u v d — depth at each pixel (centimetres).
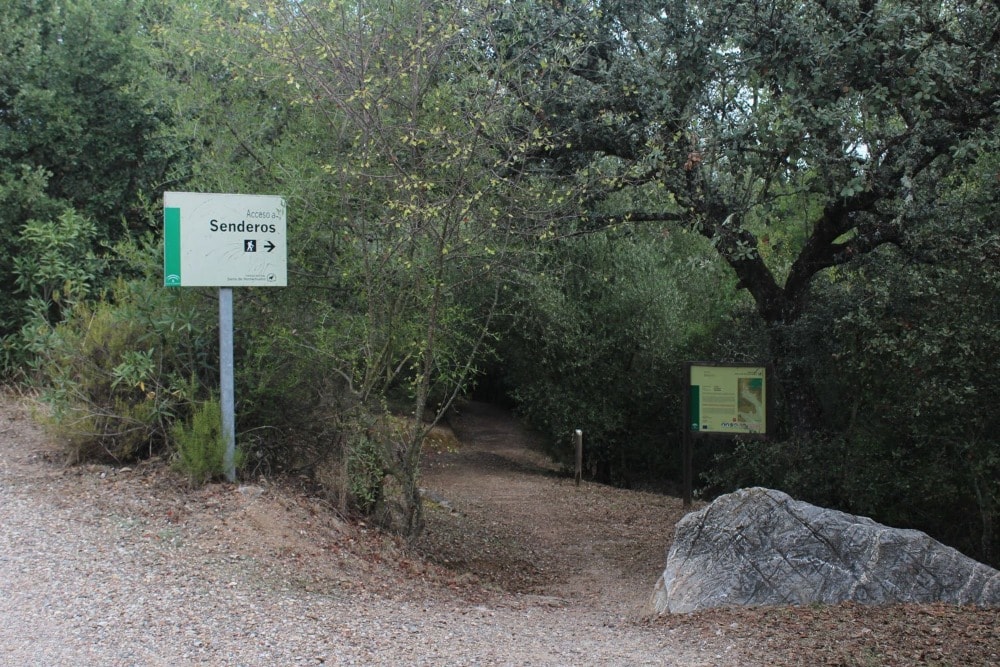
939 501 1077
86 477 764
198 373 816
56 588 541
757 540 675
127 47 1376
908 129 912
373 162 782
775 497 689
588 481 1673
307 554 666
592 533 1137
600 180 920
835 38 876
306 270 815
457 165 770
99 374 786
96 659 448
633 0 1008
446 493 1310
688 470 1311
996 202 951
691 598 663
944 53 853
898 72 864
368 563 701
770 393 1247
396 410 1112
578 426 1670
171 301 775
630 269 1656
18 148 1306
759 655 520
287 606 556
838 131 861
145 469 786
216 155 830
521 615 655
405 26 799
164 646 470
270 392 790
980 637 542
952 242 971
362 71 731
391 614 579
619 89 993
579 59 891
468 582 773
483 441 2047
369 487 816
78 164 1353
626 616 681
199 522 671
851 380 1154
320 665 459
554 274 1532
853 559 650
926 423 1027
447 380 866
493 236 828
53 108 1316
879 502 1102
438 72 838
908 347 983
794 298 1243
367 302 798
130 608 519
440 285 766
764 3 923
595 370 1694
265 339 762
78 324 838
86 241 1188
